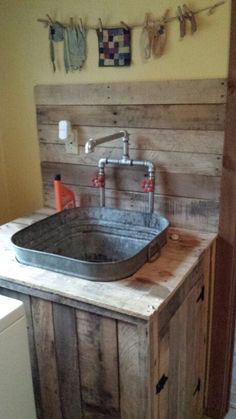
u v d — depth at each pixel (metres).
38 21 1.67
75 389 1.30
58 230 1.56
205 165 1.51
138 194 1.68
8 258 1.36
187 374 1.50
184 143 1.52
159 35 1.45
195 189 1.55
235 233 1.54
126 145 1.59
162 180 1.61
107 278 1.18
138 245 1.56
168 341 1.22
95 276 1.18
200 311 1.53
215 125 1.45
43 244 1.49
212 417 1.84
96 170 1.74
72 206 1.81
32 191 1.98
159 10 1.43
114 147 1.67
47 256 1.25
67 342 1.25
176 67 1.46
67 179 1.83
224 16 1.33
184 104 1.48
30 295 1.25
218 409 1.81
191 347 1.49
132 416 1.19
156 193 1.64
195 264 1.30
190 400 1.59
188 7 1.38
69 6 1.59
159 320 1.11
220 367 1.75
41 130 1.82
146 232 1.54
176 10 1.40
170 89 1.48
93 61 1.61
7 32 1.76
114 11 1.51
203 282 1.50
